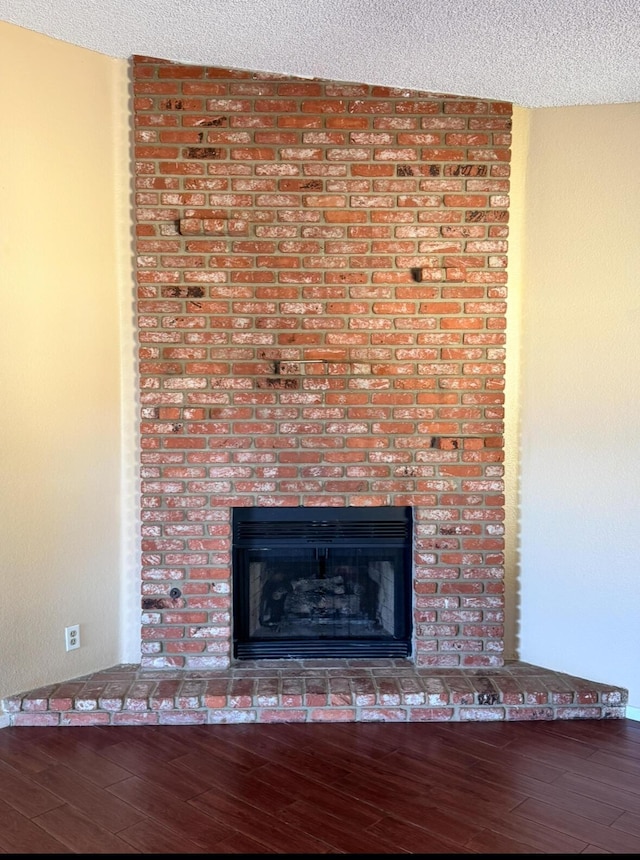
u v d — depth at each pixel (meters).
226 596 2.85
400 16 2.19
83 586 2.79
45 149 2.59
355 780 2.25
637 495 2.67
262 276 2.76
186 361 2.78
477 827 2.00
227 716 2.64
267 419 2.81
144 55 2.67
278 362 2.79
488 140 2.75
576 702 2.69
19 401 2.57
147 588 2.84
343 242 2.77
